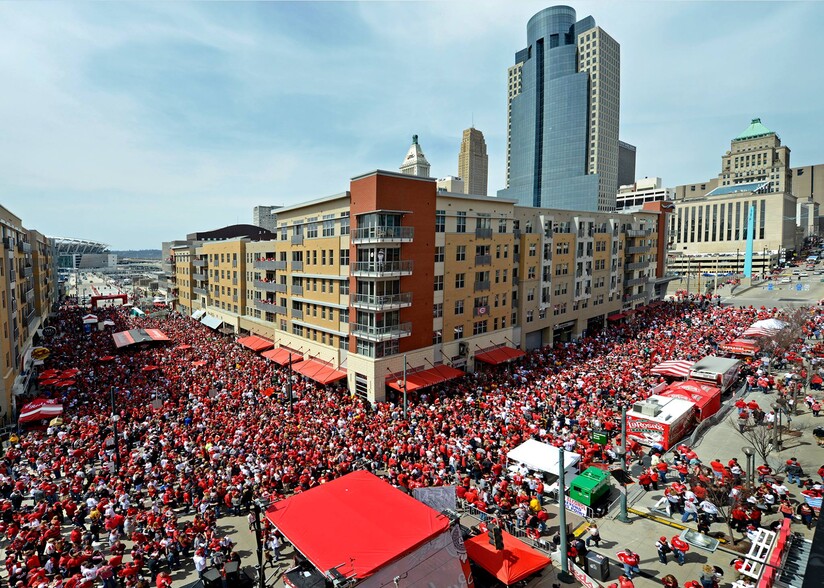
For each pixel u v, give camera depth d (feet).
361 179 136.36
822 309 227.20
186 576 64.03
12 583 59.31
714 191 654.94
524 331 188.55
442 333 155.22
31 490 78.48
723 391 124.26
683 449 92.68
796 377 126.11
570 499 79.15
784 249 574.97
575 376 139.95
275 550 65.87
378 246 132.87
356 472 66.18
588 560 62.95
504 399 120.67
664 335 190.70
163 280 516.32
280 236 193.47
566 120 609.01
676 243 647.15
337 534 51.13
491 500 79.20
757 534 64.80
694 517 74.08
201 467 85.35
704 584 57.67
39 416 107.55
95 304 344.90
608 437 101.19
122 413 114.62
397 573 47.03
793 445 95.91
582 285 219.00
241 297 234.58
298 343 178.19
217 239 363.76
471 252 163.02
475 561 57.06
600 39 586.45
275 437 99.30
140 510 77.15
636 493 83.51
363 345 140.77
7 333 134.10
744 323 202.08
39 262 235.81
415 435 100.78
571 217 210.59
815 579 32.96
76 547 63.87
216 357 182.80
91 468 90.63
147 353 187.52
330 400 128.88
